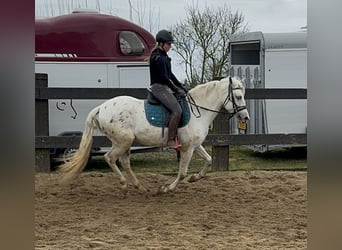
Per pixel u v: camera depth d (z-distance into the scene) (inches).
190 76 695.7
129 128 274.8
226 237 204.1
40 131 345.4
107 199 279.6
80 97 344.5
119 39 411.5
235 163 446.6
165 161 456.4
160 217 239.8
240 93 286.0
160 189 285.7
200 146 293.4
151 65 273.4
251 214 246.1
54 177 332.2
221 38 690.8
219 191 299.0
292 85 454.9
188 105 278.5
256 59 485.7
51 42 400.5
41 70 399.2
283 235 207.9
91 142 279.3
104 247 188.1
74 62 404.2
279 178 332.2
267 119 454.0
